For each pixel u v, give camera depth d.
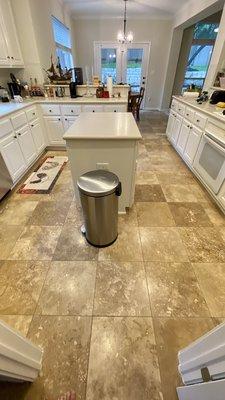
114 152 1.67
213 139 2.16
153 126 5.24
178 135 3.38
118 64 6.68
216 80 3.29
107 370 1.01
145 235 1.79
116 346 1.09
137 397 0.93
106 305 1.27
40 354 0.99
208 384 0.65
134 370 1.01
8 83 3.24
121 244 1.70
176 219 1.99
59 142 3.50
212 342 0.67
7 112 2.22
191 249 1.66
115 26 6.12
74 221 1.94
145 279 1.43
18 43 3.17
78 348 1.08
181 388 0.85
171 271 1.48
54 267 1.50
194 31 6.03
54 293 1.34
